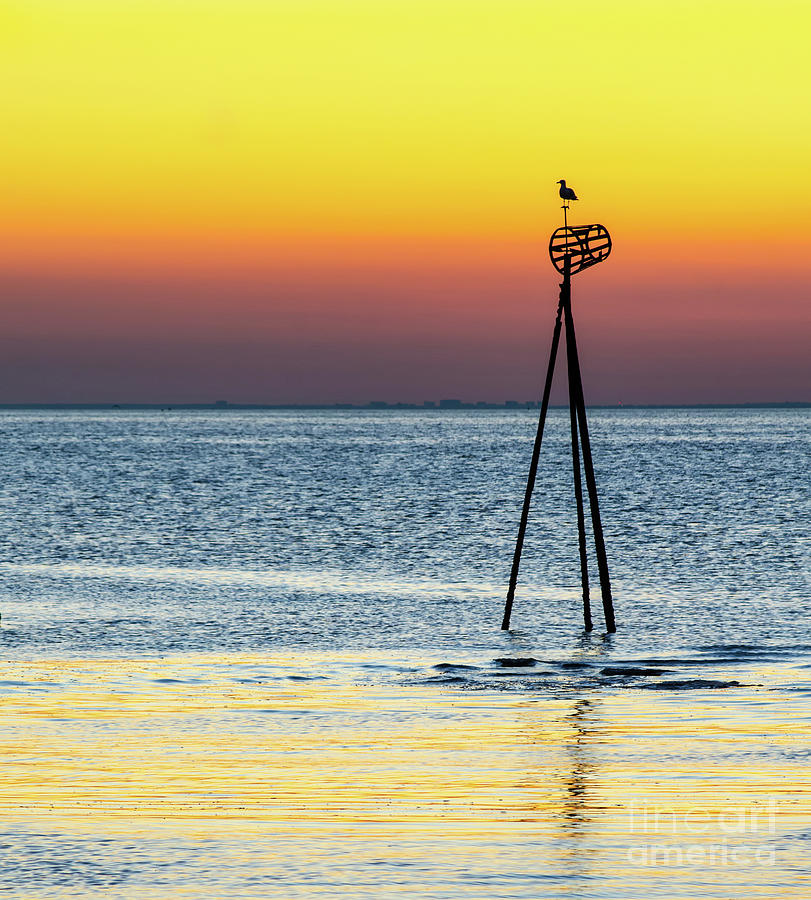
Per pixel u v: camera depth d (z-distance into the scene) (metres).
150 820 36.59
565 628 82.75
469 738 48.41
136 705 55.16
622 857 33.12
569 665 66.06
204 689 59.31
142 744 47.22
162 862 32.50
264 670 65.25
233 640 76.88
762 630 81.50
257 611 89.31
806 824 36.41
